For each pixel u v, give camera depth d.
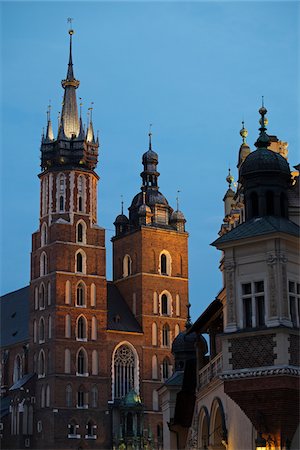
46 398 164.25
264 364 47.47
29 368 170.88
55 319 166.12
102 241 175.25
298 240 49.25
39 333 170.12
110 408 167.88
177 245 186.25
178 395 81.56
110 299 181.50
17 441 164.88
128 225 190.62
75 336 167.38
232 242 49.88
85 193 176.50
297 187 53.34
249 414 48.41
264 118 54.44
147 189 192.25
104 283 173.25
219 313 60.66
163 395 93.44
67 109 181.75
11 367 184.38
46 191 176.75
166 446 90.31
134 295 181.38
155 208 188.25
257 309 48.75
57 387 162.75
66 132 179.75
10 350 185.62
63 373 164.25
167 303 181.88
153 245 183.38
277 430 47.44
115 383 170.50
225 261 50.38
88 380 166.62
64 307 167.50
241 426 51.81
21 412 165.75
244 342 48.41
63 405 162.75
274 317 47.69
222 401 56.59
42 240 174.50
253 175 51.75
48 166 178.50
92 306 170.62
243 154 70.88
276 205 51.12
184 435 82.94
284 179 51.91
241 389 48.09
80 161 177.88
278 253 48.41
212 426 59.88
